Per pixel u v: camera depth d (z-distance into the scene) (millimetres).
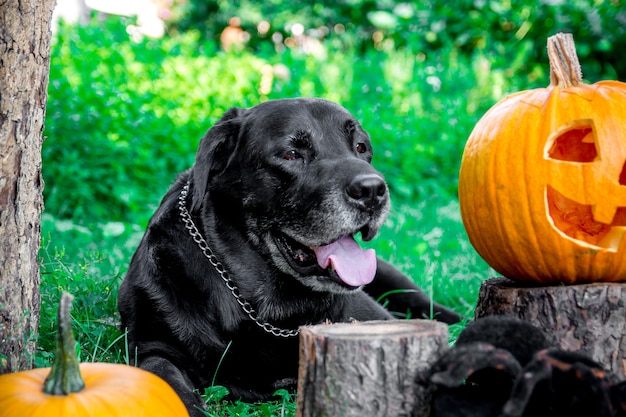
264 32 18078
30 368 3264
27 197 3262
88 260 5695
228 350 3973
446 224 8820
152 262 4078
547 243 3352
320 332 2760
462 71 13195
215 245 4039
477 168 3520
